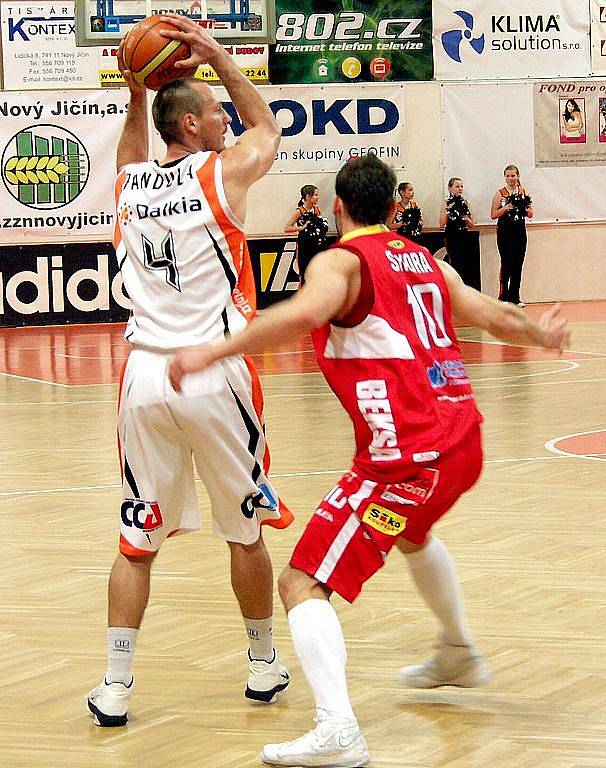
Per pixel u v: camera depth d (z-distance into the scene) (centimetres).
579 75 2212
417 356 355
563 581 538
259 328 330
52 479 799
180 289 384
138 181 394
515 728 372
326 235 2119
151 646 461
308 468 813
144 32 409
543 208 2219
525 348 1570
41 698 407
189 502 398
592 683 411
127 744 366
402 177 2175
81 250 2075
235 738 370
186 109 396
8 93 2036
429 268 373
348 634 473
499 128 2194
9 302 2055
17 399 1197
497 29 2180
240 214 388
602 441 896
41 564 586
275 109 2119
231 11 2045
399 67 2158
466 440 359
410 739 366
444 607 393
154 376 380
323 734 339
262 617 402
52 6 2036
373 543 348
